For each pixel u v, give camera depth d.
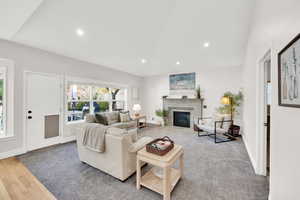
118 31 2.72
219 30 2.77
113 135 1.93
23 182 1.89
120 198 1.60
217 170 2.22
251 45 2.56
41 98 3.22
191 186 1.82
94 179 1.96
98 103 4.77
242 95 4.25
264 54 1.72
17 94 2.82
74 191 1.71
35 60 3.10
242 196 1.63
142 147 2.08
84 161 2.36
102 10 2.16
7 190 1.73
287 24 1.11
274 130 1.34
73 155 2.78
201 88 5.37
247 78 3.10
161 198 1.60
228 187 1.79
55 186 1.81
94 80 4.45
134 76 6.27
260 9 1.87
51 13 2.12
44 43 2.93
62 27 2.46
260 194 1.66
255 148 2.23
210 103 5.19
